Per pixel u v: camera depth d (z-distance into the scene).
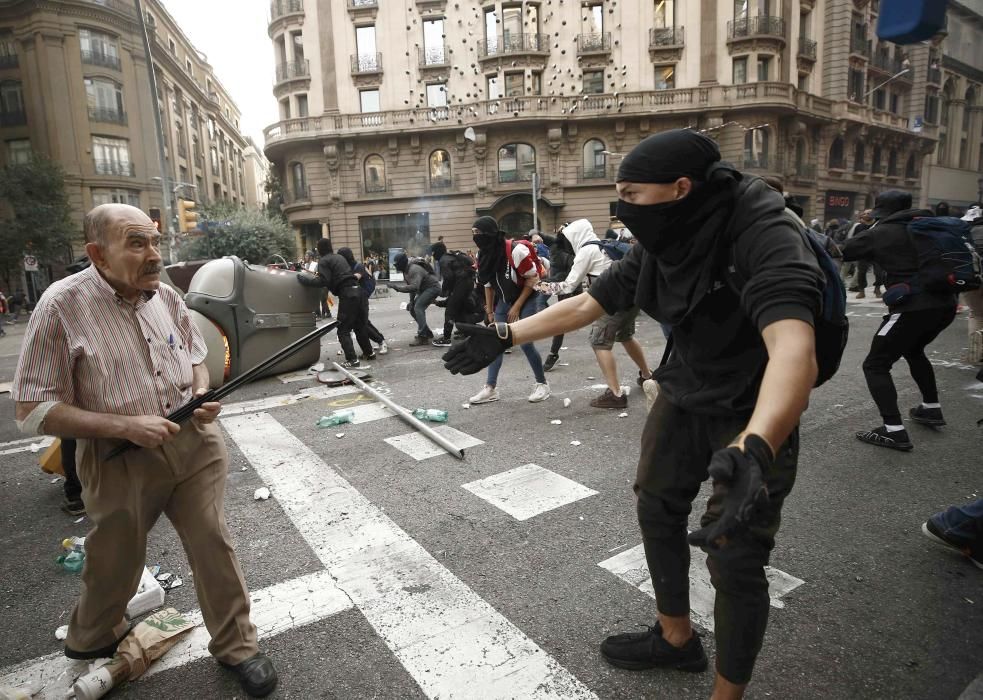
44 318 1.77
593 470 3.91
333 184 32.78
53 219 26.72
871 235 4.17
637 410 5.23
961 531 2.69
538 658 2.16
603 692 1.99
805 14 33.38
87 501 1.94
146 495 1.95
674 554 1.94
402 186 32.62
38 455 4.80
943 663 2.07
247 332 6.73
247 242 25.27
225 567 2.07
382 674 2.12
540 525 3.18
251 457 4.41
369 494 3.67
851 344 8.13
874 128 37.38
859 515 3.18
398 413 5.31
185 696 2.05
